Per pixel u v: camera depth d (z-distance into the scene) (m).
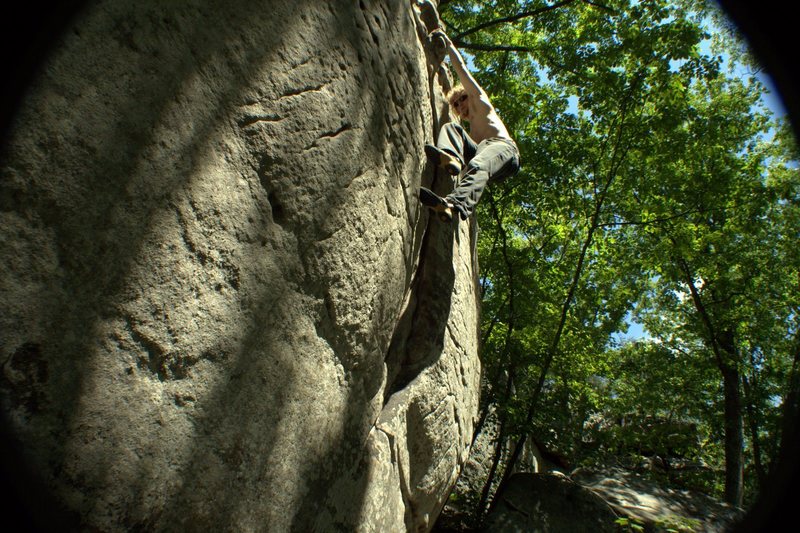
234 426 1.64
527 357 8.43
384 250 2.75
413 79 3.20
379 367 2.82
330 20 2.23
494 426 9.01
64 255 1.18
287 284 1.94
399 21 3.03
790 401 11.59
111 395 1.26
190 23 1.53
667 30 8.30
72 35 1.22
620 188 9.45
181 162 1.48
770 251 12.62
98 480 1.22
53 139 1.17
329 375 2.26
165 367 1.41
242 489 1.67
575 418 8.16
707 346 14.10
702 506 7.32
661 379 14.54
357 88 2.41
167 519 1.38
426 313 3.75
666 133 8.78
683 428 13.41
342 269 2.30
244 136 1.72
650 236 12.17
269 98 1.82
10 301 1.08
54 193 1.16
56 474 1.14
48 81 1.17
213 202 1.58
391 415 2.99
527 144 8.95
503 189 9.08
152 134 1.39
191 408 1.48
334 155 2.20
